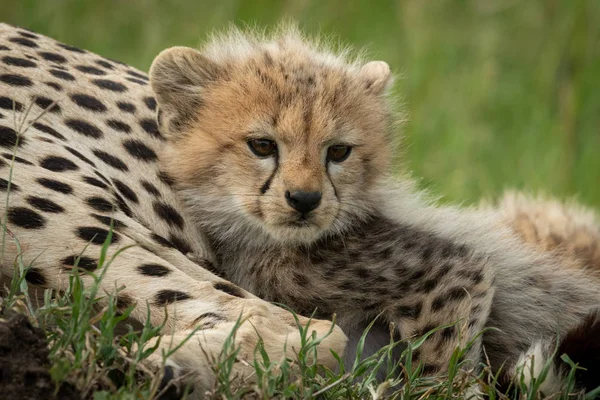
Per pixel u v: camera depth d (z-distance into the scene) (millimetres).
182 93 9320
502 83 16922
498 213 11094
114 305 6902
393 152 10047
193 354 6664
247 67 9422
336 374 7488
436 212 9961
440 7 17453
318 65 9633
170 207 9000
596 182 15820
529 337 9539
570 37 16922
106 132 8867
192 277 7684
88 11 17078
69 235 7445
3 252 7137
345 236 9055
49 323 6801
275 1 16953
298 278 8852
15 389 5941
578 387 7824
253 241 9070
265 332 7090
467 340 8180
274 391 6484
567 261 10453
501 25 17547
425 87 16469
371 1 17188
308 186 8711
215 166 9062
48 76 8953
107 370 6234
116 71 9641
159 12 16984
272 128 8891
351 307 8766
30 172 7719
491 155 16047
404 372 7574
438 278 8625
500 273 9484
